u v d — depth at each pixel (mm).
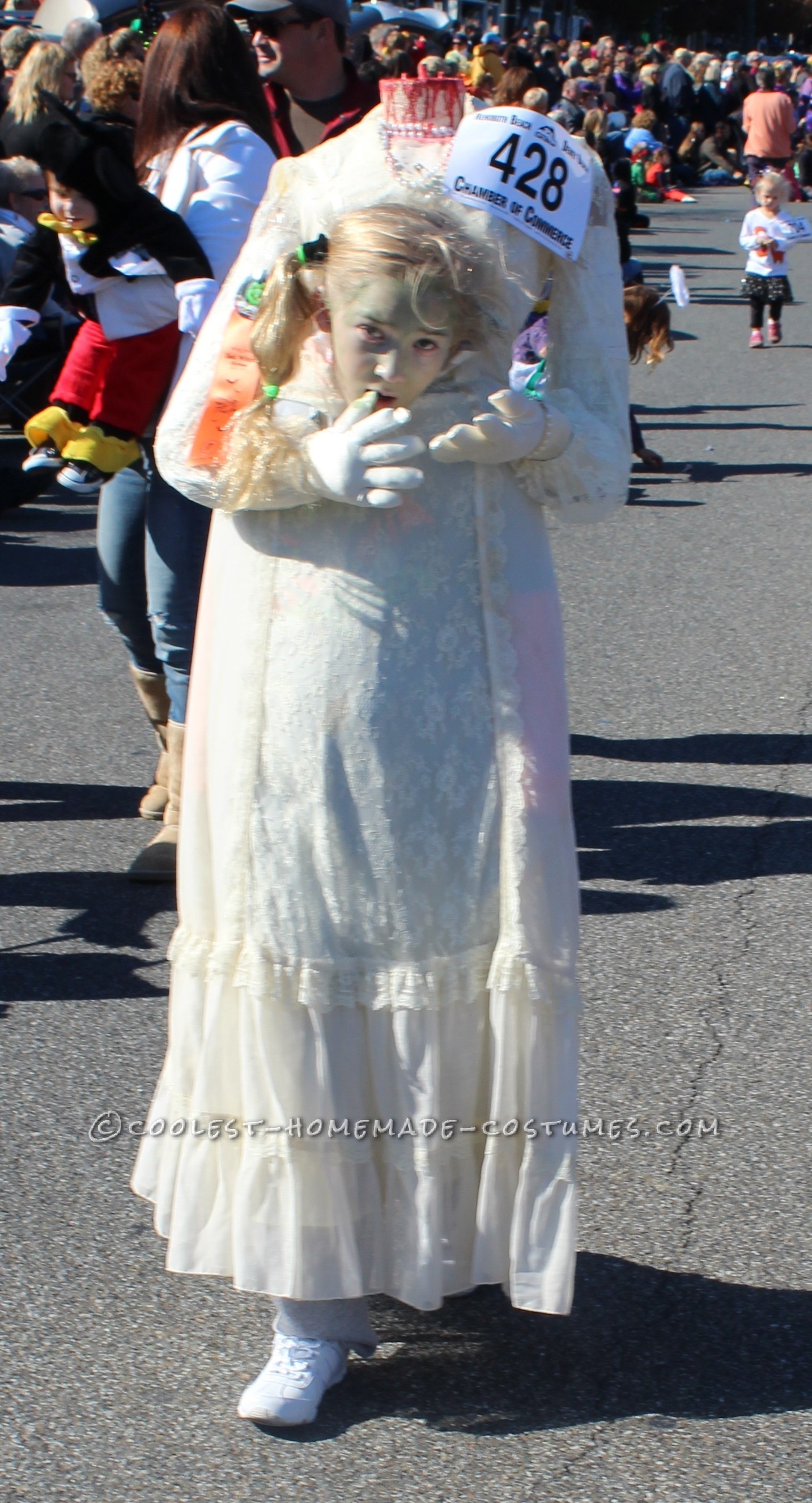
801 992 5203
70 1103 4574
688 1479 3254
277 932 3188
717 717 7688
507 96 10094
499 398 3020
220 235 5344
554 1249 3354
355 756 3133
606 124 20484
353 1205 3312
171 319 5457
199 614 3389
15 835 6410
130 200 5227
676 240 29453
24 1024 4992
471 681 3174
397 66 10617
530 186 3100
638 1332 3668
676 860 6184
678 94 40250
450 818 3176
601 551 10750
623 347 3330
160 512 5480
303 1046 3217
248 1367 3580
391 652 3127
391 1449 3334
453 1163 3359
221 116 5359
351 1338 3494
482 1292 3814
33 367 12086
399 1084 3256
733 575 10148
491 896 3221
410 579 3127
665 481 13039
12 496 11484
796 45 80375
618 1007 5109
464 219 3078
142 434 5523
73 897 5883
